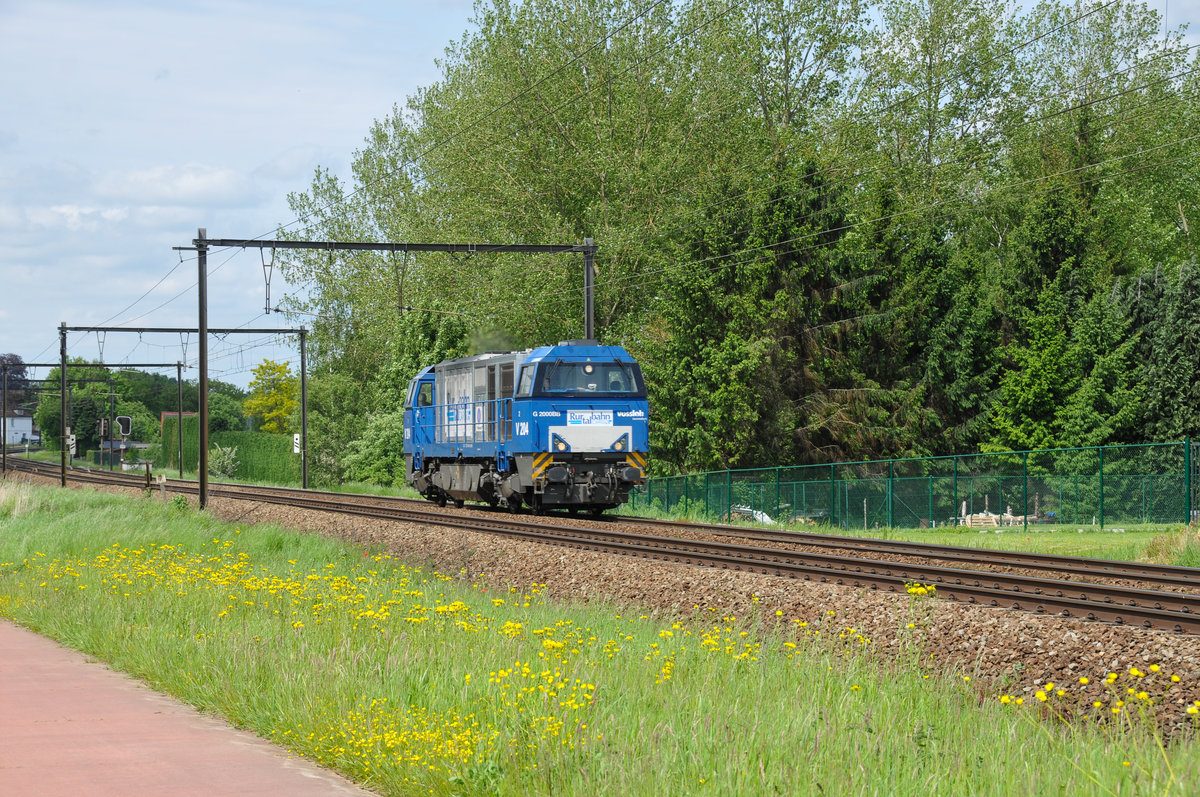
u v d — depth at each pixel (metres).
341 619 14.16
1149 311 48.00
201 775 8.05
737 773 7.49
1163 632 12.35
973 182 61.84
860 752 8.04
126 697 10.96
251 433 84.81
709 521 37.69
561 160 54.22
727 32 54.41
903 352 49.75
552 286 50.19
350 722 8.99
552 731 8.36
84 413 149.12
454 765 7.84
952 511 40.41
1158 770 7.51
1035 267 49.25
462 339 58.31
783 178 48.91
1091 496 38.81
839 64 60.66
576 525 28.67
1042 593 16.31
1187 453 34.34
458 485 36.97
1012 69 61.91
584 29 53.22
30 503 38.75
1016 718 9.77
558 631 13.47
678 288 46.34
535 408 31.27
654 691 10.14
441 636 12.91
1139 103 61.91
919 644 13.73
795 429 46.44
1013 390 47.34
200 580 18.45
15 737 9.21
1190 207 62.34
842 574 18.25
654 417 45.84
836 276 48.78
